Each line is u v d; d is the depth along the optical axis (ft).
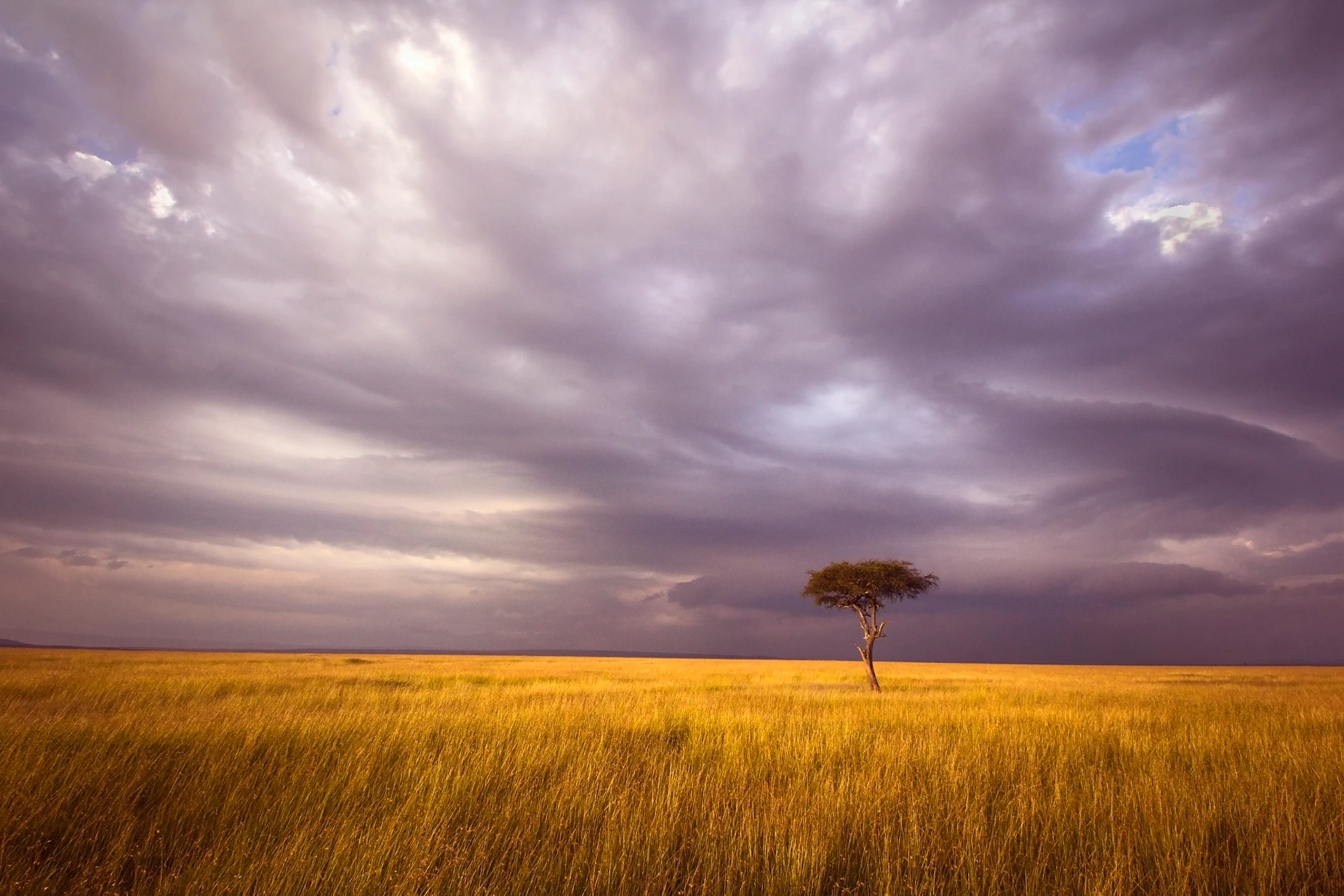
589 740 31.48
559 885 14.83
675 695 65.41
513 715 38.24
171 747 25.32
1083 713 48.32
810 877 15.17
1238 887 15.72
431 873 14.84
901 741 32.91
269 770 22.68
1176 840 17.24
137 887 13.94
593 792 21.15
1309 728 43.45
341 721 32.50
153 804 19.56
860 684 112.57
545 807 20.10
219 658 157.58
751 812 19.33
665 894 14.30
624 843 16.34
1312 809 20.58
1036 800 21.29
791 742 32.35
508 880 14.70
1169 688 94.07
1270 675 167.32
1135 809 20.39
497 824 18.30
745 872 15.69
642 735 34.83
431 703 50.75
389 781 22.91
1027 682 119.55
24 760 20.65
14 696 47.09
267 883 13.79
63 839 16.22
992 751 30.27
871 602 107.76
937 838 17.38
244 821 17.79
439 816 18.61
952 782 22.97
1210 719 46.93
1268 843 17.49
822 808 19.66
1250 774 25.96
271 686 65.46
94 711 39.65
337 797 20.71
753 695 71.72
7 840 15.29
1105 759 31.17
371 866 14.32
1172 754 31.89
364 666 126.00
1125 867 15.79
